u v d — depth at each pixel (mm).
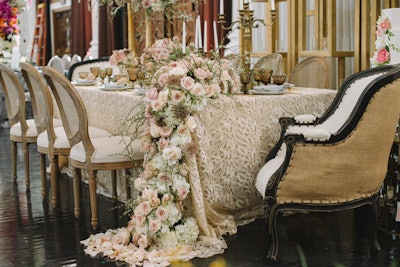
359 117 3152
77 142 4004
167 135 3537
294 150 3164
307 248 3482
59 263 3314
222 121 3688
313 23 6441
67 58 9789
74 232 3875
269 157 3822
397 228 3682
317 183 3209
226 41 7520
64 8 12625
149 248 3502
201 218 3562
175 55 3795
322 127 3783
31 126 5062
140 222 3494
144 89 4406
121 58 4770
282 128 3824
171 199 3496
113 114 4637
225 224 3762
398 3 5027
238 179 3812
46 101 4340
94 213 3932
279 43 6535
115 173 4605
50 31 13328
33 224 4062
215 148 3688
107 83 4926
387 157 3342
